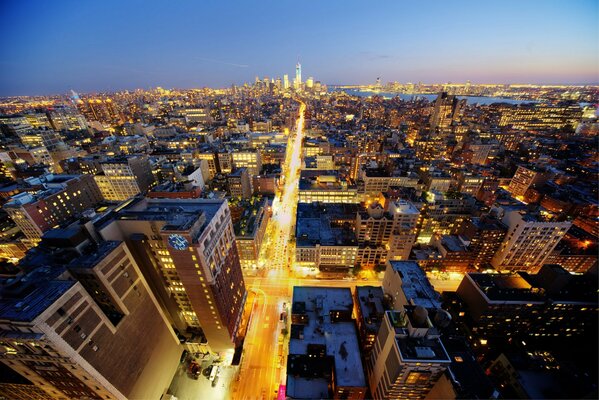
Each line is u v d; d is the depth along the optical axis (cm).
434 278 15775
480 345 11738
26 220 16325
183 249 8288
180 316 11225
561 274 11219
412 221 15012
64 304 6197
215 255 9512
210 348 11456
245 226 16625
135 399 8550
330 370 9419
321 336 10644
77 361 6500
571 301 11038
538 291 11519
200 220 8756
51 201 17312
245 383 10650
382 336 8619
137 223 8688
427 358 7100
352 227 17550
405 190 19738
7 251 17300
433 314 9331
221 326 10456
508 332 12038
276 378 10788
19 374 7994
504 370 9862
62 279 6900
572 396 8631
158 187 18462
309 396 8850
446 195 19638
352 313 12388
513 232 14875
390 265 12150
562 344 11712
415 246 18125
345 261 15888
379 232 15600
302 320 11144
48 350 6256
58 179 19550
